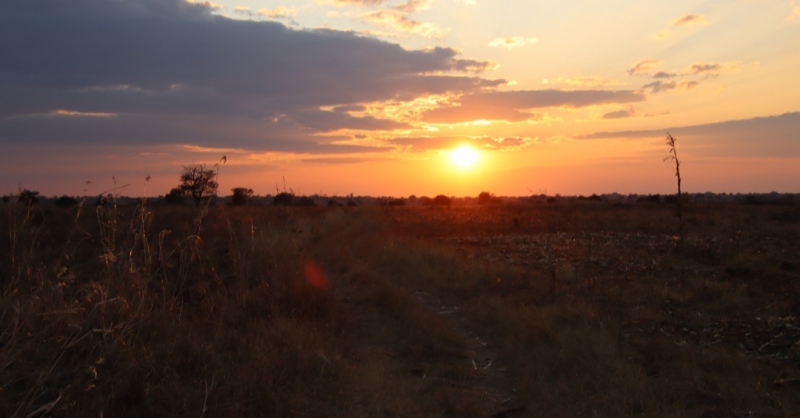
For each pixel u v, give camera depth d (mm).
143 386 5215
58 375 5039
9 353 4805
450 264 15711
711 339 8492
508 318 9742
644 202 56375
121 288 6379
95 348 5555
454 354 8180
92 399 4922
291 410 5422
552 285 12188
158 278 8328
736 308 10438
